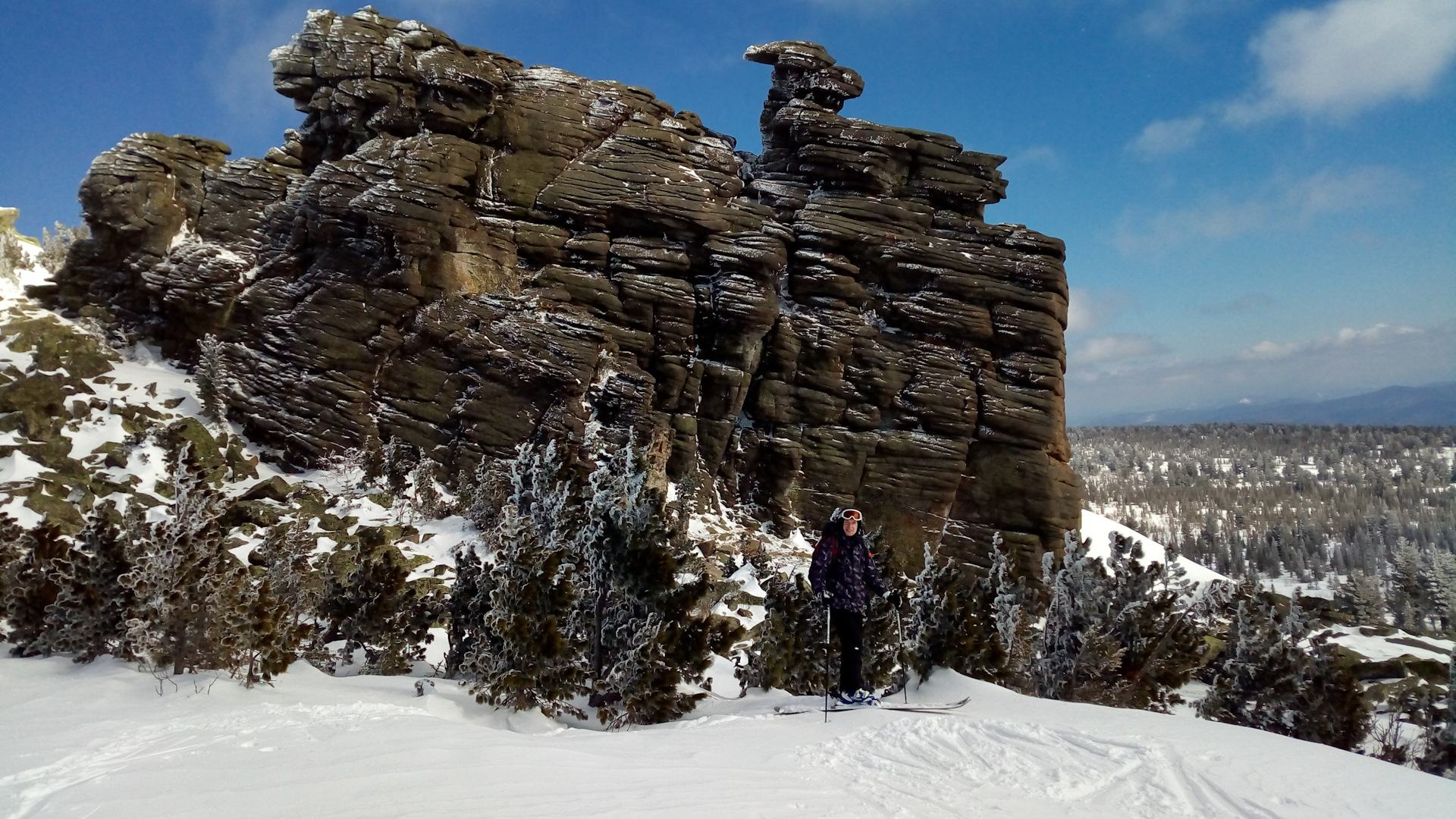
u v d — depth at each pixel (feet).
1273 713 29.89
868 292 88.99
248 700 22.22
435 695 24.39
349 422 76.07
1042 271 87.81
